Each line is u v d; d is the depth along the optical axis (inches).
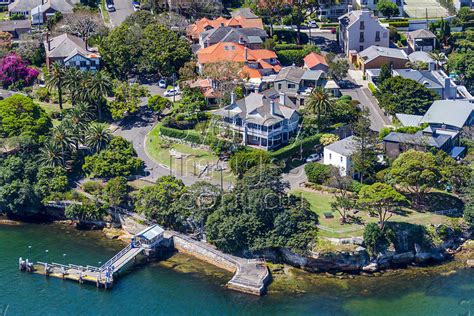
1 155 7534.5
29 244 6771.7
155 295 5954.7
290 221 6259.8
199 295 5930.1
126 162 7401.6
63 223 7140.8
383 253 6190.9
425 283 6008.9
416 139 7249.0
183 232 6683.1
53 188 7229.3
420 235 6314.0
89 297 5964.6
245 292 5940.0
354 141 7175.2
